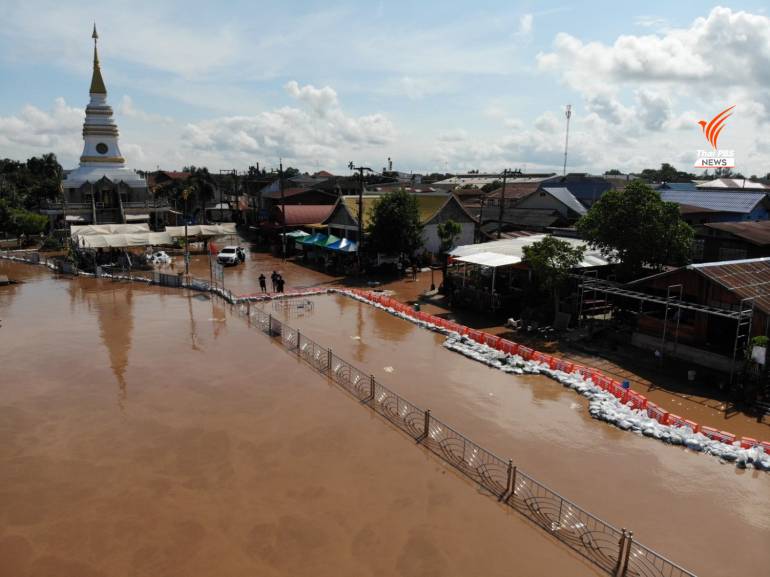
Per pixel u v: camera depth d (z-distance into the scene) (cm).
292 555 1125
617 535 1192
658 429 1653
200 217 8656
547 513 1266
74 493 1343
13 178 9825
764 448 1532
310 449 1560
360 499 1318
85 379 2105
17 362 2297
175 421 1739
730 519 1253
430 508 1285
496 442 1605
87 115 6900
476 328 2858
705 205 4312
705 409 1830
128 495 1335
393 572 1077
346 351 2458
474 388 2027
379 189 8738
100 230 4984
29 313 3167
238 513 1263
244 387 2027
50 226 6525
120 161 7044
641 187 2764
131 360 2333
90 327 2866
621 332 2638
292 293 3731
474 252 3331
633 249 2717
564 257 2595
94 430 1675
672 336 2344
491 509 1284
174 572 1077
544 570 1087
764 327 2052
